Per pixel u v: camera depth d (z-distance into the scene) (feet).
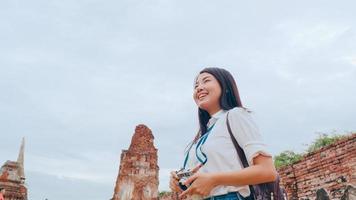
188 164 7.27
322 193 24.16
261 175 6.07
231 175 5.96
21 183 66.23
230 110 6.98
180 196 6.77
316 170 30.99
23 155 73.97
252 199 6.39
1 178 62.59
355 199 21.21
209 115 7.98
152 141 62.85
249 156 6.29
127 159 59.88
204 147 6.73
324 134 45.16
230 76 7.82
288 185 33.55
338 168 28.81
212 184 5.93
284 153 49.21
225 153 6.51
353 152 27.76
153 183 58.70
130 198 56.65
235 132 6.64
